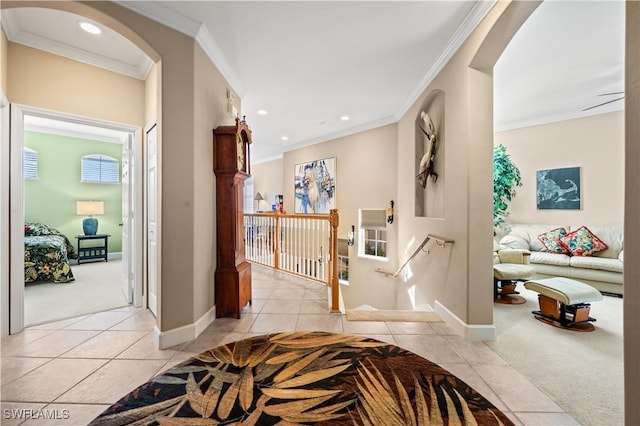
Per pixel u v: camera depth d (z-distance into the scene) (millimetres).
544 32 2584
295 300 3254
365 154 5074
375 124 4812
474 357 2049
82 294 3471
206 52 2482
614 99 4082
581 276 3920
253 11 2111
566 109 4508
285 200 7059
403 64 2891
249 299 3020
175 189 2186
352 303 5324
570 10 2289
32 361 1907
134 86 2920
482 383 1738
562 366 1958
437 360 1999
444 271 2736
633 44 832
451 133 2621
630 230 842
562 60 3084
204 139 2475
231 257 2715
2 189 2236
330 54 2707
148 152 2871
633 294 830
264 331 2418
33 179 5199
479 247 2330
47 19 2146
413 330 2480
